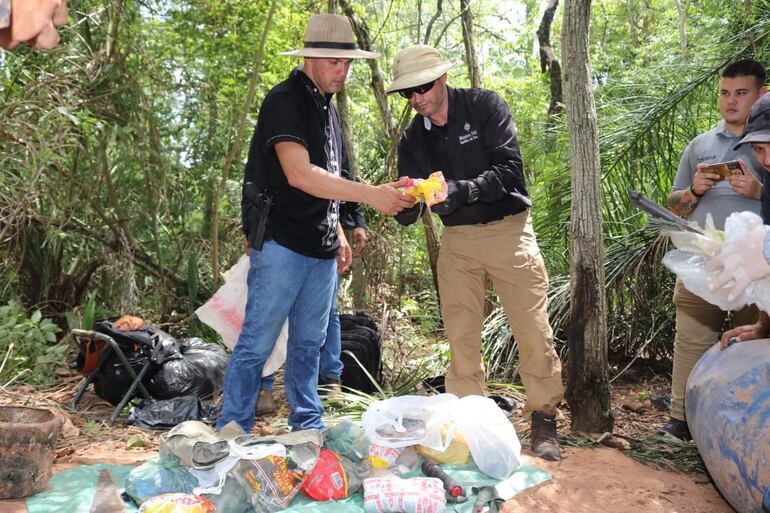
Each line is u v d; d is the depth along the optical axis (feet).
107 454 12.94
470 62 23.40
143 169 23.59
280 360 13.15
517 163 12.55
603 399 13.83
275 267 11.76
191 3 25.93
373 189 11.44
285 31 26.99
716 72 19.62
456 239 13.11
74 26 20.75
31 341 18.71
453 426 11.63
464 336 13.29
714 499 11.39
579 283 13.73
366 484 10.32
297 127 11.54
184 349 17.52
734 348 10.87
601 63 52.95
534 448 12.84
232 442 10.26
